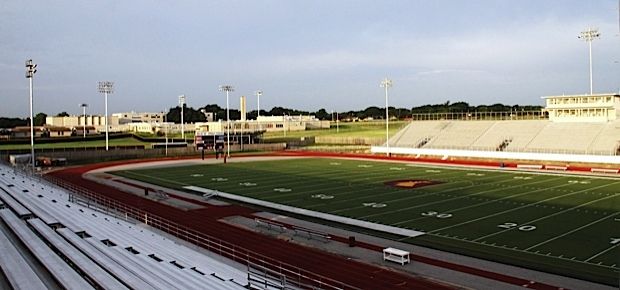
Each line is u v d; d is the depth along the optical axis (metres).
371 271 20.22
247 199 37.22
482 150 65.12
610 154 55.34
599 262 20.22
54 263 17.72
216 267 19.05
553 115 67.94
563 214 29.56
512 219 28.48
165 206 35.28
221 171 56.12
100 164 66.44
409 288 18.20
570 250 22.02
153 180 49.41
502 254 21.80
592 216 28.80
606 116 63.31
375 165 60.69
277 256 22.61
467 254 22.00
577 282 18.08
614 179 44.91
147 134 116.94
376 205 33.62
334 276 19.73
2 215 26.97
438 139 73.81
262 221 28.45
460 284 18.36
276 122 128.50
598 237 24.05
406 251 22.70
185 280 16.45
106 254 19.33
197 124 125.88
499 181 44.41
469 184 42.62
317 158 72.38
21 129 125.38
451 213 30.55
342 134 108.81
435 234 25.61
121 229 24.95
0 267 17.38
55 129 129.88
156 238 23.75
